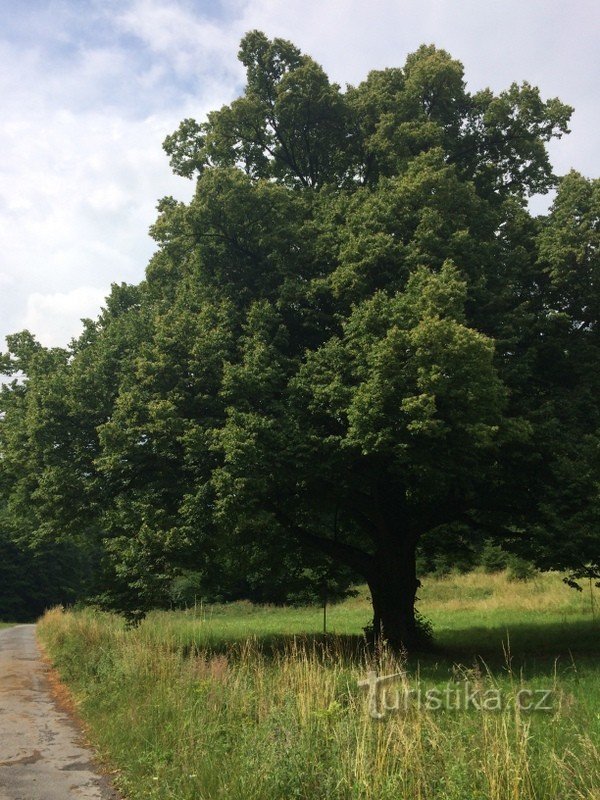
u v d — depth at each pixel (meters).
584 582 36.03
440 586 42.66
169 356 15.83
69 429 16.97
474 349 12.87
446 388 12.91
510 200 19.30
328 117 20.84
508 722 6.41
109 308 22.02
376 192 18.25
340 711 7.21
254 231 18.03
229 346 16.12
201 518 14.74
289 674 9.03
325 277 17.62
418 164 17.03
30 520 20.67
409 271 15.66
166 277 21.12
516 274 17.62
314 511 19.09
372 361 13.48
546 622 24.02
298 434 14.80
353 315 14.94
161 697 9.63
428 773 5.71
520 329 16.81
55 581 74.44
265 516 15.33
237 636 20.78
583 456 15.20
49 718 11.11
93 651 15.60
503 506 18.41
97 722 9.93
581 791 5.34
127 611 17.16
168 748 7.65
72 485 16.52
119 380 17.36
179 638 16.45
